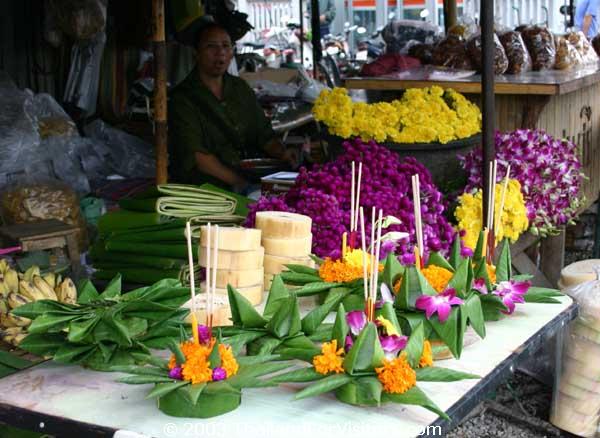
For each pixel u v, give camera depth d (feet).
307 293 6.22
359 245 7.48
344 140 10.33
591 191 15.08
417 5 43.24
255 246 6.79
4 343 8.52
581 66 15.31
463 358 5.82
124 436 4.65
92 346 5.35
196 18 16.81
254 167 13.94
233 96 13.73
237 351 5.27
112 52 19.56
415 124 10.09
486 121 8.08
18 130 15.28
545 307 7.00
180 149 13.20
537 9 33.88
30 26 19.72
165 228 8.42
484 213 8.14
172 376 4.85
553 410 9.91
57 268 10.09
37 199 13.88
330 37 38.29
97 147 17.08
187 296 5.69
